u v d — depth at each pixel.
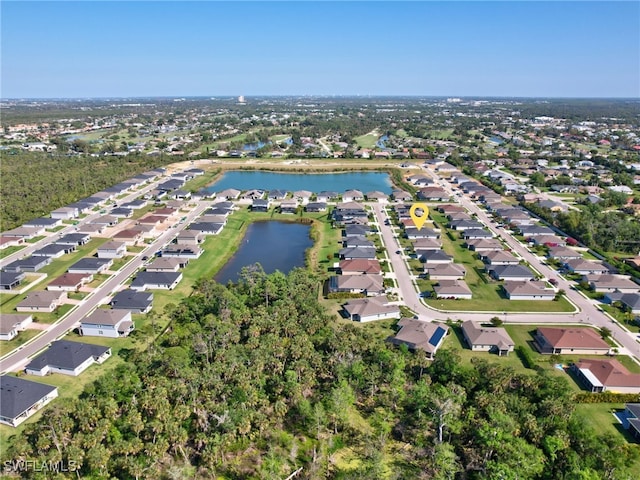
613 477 71.69
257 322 113.94
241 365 96.06
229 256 178.25
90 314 122.19
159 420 81.31
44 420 82.31
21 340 115.69
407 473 77.56
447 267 158.38
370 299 133.62
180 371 92.88
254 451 82.44
